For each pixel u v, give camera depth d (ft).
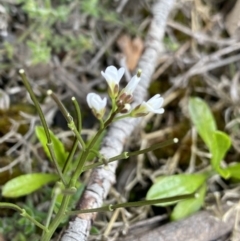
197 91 0.54
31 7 0.50
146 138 0.49
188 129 0.50
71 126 0.31
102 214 0.44
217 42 0.56
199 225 0.41
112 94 0.31
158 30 0.51
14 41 0.52
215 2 0.59
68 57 0.54
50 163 0.47
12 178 0.45
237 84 0.54
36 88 0.51
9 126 0.48
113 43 0.56
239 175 0.44
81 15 0.56
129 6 0.58
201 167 0.48
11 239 0.41
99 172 0.40
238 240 0.41
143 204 0.32
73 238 0.35
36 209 0.43
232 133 0.51
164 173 0.47
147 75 0.48
